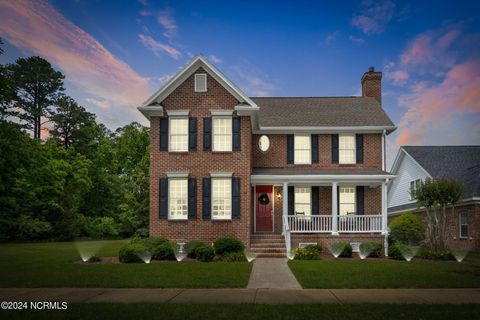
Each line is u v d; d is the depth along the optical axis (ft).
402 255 60.95
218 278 42.73
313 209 79.36
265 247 68.90
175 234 69.46
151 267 50.78
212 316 27.96
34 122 159.22
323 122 81.76
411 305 31.37
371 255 65.16
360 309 29.94
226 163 70.18
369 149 81.00
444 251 63.36
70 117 161.48
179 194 70.44
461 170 97.86
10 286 39.27
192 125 70.90
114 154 177.06
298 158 81.51
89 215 165.89
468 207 82.89
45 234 124.16
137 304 31.68
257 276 45.01
